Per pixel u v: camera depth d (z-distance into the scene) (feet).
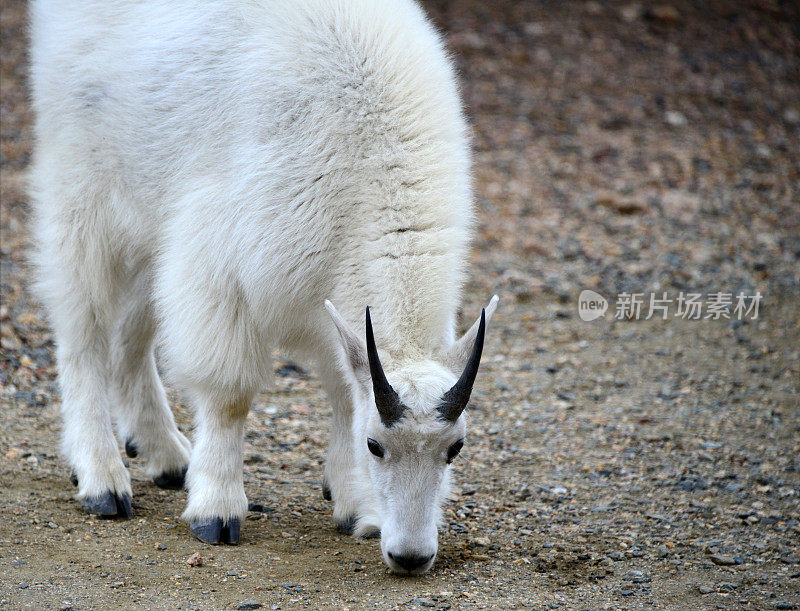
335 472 37.19
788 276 71.41
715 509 40.22
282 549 34.60
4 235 70.69
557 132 97.14
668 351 60.80
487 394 54.34
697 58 115.75
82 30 39.96
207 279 34.65
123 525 36.11
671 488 42.47
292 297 33.71
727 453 46.42
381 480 30.12
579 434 49.08
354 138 32.63
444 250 31.99
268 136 33.53
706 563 34.78
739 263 73.72
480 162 89.97
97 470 37.29
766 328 63.82
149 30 38.22
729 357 59.72
